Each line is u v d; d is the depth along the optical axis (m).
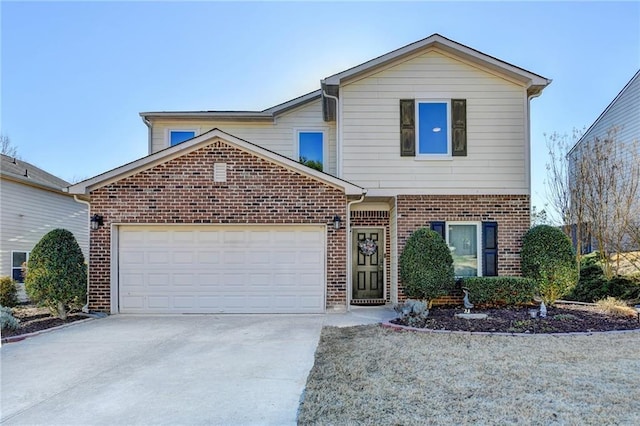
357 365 6.17
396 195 11.92
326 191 11.21
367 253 13.07
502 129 12.02
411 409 4.55
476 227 11.92
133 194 11.09
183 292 11.12
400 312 9.77
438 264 10.36
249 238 11.22
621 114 19.28
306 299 11.14
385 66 12.14
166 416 4.52
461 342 7.45
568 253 10.68
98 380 5.73
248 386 5.41
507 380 5.40
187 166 11.17
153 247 11.17
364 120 12.08
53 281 9.95
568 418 4.26
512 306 10.62
